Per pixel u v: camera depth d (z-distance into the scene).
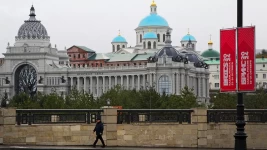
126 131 68.50
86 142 68.12
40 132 67.25
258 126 70.19
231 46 54.50
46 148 62.31
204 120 69.38
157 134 68.88
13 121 66.69
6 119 66.44
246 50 53.78
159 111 69.31
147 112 69.12
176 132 69.06
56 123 67.75
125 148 64.88
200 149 66.75
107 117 68.12
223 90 54.97
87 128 68.12
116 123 68.38
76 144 67.94
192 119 69.44
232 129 69.94
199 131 69.12
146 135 68.69
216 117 69.88
